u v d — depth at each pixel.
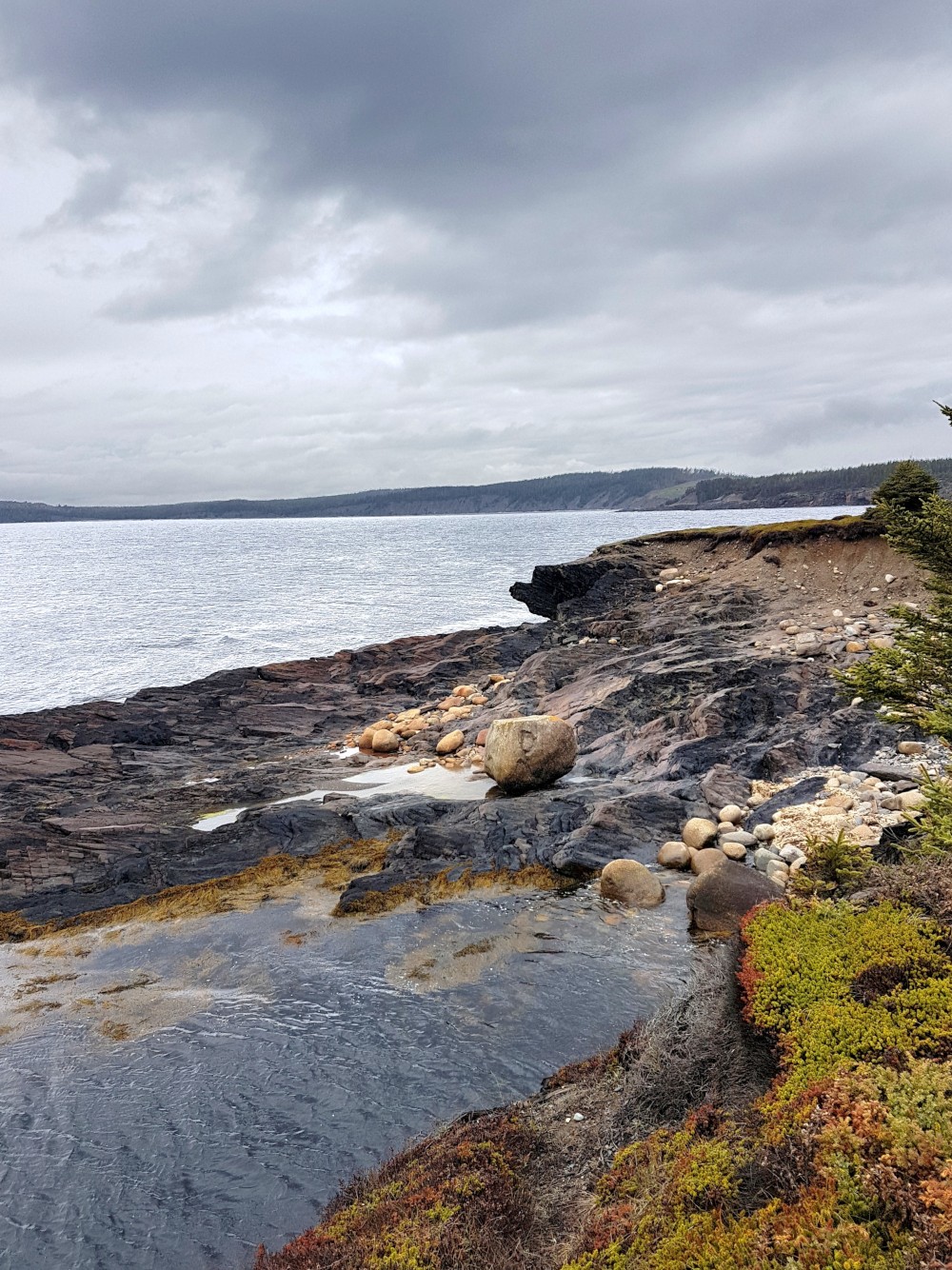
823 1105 5.83
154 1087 10.48
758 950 8.00
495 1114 9.20
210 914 16.06
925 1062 5.83
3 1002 13.05
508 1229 6.94
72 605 85.62
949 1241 4.43
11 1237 8.10
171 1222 8.20
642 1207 6.37
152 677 50.19
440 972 13.11
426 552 166.12
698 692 25.06
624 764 22.47
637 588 41.41
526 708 29.20
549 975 12.74
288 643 61.34
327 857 18.48
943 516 10.92
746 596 35.38
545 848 17.61
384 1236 6.96
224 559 159.38
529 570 119.38
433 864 17.34
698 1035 8.28
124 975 13.80
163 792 25.19
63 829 20.08
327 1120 9.62
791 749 20.44
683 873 16.50
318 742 32.62
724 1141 6.39
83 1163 9.10
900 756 19.33
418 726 30.91
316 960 13.87
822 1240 4.74
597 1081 9.38
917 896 8.48
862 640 26.67
